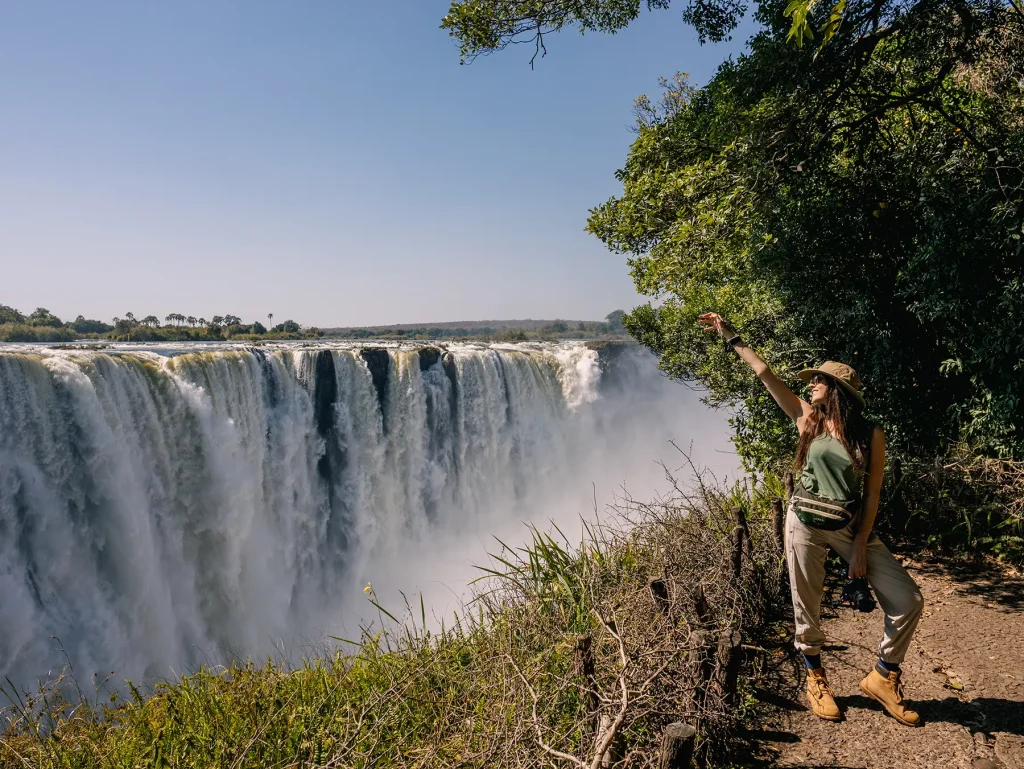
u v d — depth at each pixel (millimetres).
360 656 4711
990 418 5562
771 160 6547
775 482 6973
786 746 3281
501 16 7980
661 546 4789
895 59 6785
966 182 5715
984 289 5324
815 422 3291
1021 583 4918
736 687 3529
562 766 2898
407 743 3504
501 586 5109
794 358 7023
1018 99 6238
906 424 6270
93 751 3975
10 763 3979
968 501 5758
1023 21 5992
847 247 6426
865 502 3168
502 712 3193
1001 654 3910
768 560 4824
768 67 7059
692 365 10117
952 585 5035
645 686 2934
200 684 4809
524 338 57656
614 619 3570
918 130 6637
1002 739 3150
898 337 6168
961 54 6148
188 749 3730
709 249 7309
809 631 3457
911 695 3592
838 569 5285
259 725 3799
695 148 8977
